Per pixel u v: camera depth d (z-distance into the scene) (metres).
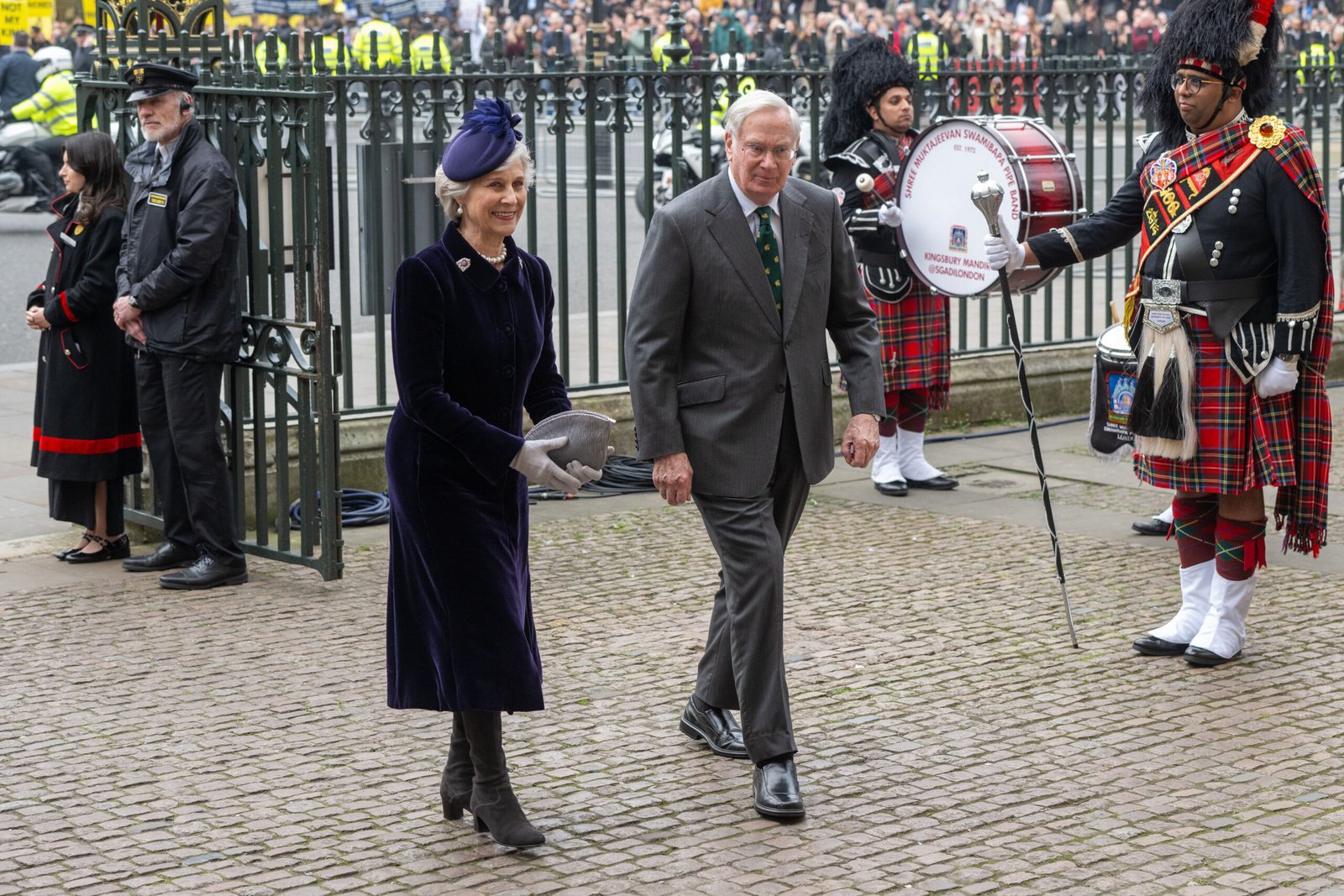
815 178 11.60
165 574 8.18
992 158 9.02
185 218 7.88
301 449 8.30
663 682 6.72
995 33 32.78
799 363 5.55
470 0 32.28
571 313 15.30
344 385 10.95
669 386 5.55
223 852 5.14
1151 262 6.88
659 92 10.91
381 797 5.59
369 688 6.68
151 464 8.63
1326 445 6.89
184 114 8.04
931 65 11.85
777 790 5.38
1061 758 5.88
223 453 8.21
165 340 7.99
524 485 5.23
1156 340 6.83
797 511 5.75
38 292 8.59
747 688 5.46
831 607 7.72
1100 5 33.16
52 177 23.30
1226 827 5.28
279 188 8.18
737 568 5.47
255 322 8.38
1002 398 12.25
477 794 5.17
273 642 7.29
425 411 4.91
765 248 5.53
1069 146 12.31
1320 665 6.86
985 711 6.36
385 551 8.84
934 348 10.01
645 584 8.13
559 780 5.73
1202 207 6.70
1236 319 6.67
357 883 4.93
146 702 6.52
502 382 5.09
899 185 9.46
